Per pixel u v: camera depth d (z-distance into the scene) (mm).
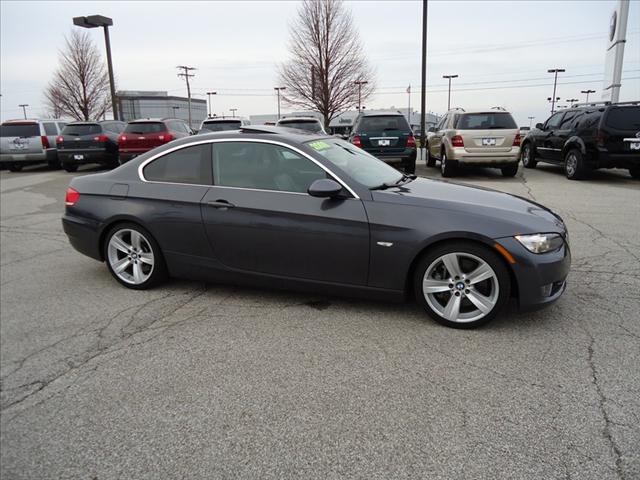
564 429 2387
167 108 74250
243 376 2977
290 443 2361
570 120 11617
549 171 13164
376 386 2818
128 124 14242
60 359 3311
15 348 3500
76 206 4629
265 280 4020
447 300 3566
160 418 2604
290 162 3916
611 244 5602
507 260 3328
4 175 16047
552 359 3055
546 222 3525
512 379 2842
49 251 6230
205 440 2412
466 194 3926
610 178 11547
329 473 2160
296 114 24812
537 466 2154
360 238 3615
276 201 3861
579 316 3672
